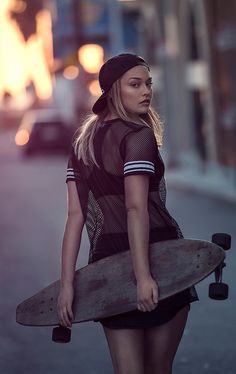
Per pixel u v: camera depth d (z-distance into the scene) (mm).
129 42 47188
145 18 41875
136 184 5277
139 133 5336
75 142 5559
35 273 13531
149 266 5250
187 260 5230
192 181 27078
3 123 98188
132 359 5336
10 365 8609
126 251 5348
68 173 5562
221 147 30922
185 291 5438
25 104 96688
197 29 33219
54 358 8789
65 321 5402
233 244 14914
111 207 5426
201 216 19672
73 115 49469
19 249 16219
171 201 23078
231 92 29031
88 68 49281
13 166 41875
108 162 5398
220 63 30188
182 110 36125
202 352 8789
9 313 10805
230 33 28203
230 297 10992
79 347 9164
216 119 31109
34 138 46938
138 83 5406
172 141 32594
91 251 5516
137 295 5227
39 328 10000
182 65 35562
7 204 24969
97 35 48812
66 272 5453
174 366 8375
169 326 5398
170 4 35094
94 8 48688
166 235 5398
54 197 26375
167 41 34812
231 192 23031
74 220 5535
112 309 5297
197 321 9977
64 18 49625
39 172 37156
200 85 33281
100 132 5445
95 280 5391
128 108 5426
